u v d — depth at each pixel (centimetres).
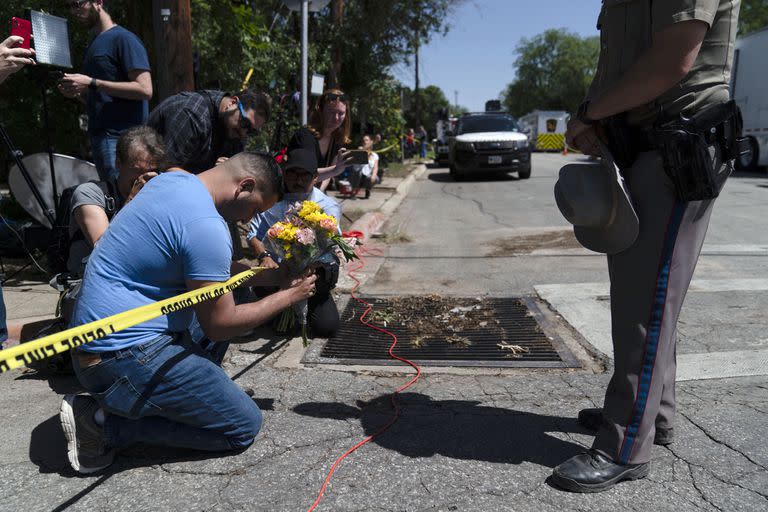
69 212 334
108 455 233
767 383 297
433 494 211
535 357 343
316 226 285
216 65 774
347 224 774
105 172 412
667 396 236
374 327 398
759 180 1283
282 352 356
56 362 318
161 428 231
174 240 213
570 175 213
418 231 785
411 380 314
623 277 213
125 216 219
